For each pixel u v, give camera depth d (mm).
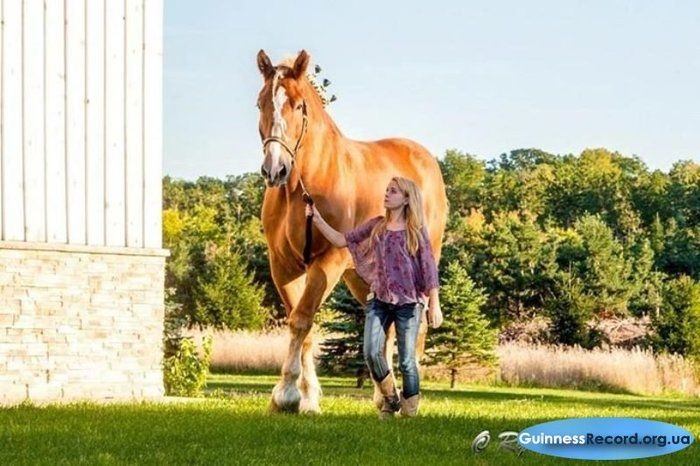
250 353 29484
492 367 28172
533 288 43938
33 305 13945
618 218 71938
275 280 11094
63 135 14344
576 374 28312
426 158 12664
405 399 10125
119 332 14609
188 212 63375
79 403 12273
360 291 11961
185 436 8648
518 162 100062
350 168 10844
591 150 90375
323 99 10844
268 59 10258
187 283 43438
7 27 13906
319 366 25031
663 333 32875
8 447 8062
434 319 9859
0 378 13664
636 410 13367
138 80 14992
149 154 15047
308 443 8234
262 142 10000
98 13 14672
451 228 53469
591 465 7633
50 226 14195
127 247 14734
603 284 42406
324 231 10117
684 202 71062
